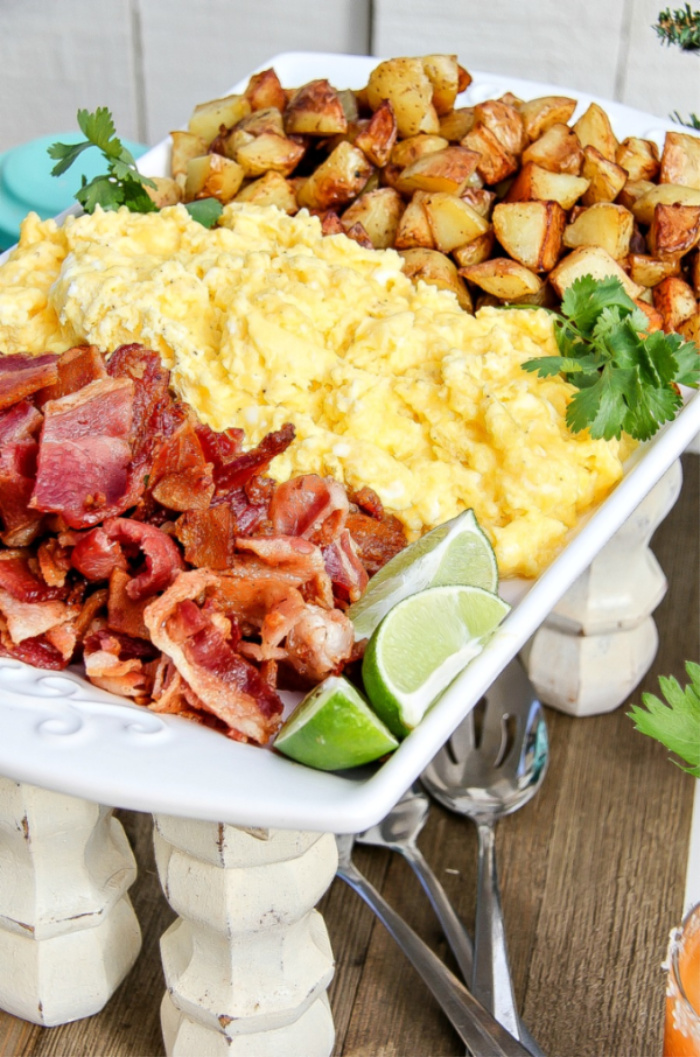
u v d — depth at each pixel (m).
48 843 1.07
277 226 1.18
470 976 1.11
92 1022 1.12
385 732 0.96
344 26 1.61
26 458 1.02
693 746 1.05
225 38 1.63
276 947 1.06
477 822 1.19
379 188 1.24
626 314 1.14
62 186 1.35
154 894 1.17
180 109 1.71
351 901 1.16
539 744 1.22
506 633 1.01
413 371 1.12
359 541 1.06
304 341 1.11
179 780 0.94
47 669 1.00
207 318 1.13
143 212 1.22
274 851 1.02
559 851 1.19
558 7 1.54
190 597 0.99
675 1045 1.02
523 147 1.25
